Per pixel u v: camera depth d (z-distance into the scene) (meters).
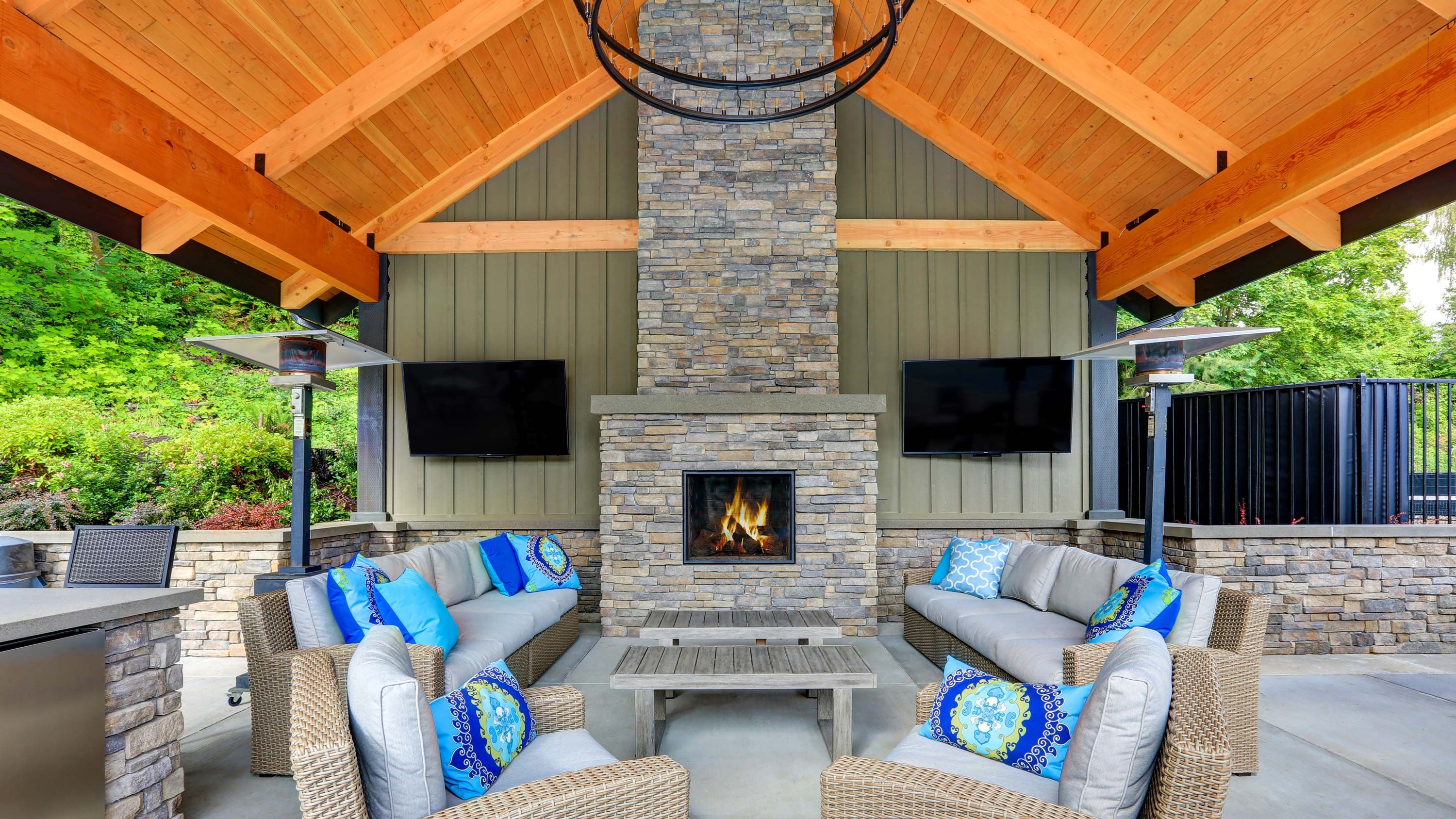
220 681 4.17
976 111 5.79
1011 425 5.90
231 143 4.41
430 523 6.01
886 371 6.12
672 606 5.38
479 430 5.97
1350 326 10.22
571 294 6.14
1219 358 10.17
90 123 3.13
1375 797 2.67
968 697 2.17
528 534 5.98
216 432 6.38
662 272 5.69
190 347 9.50
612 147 6.21
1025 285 6.16
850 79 6.25
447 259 6.17
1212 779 1.49
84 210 4.03
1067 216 6.08
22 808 1.89
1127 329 10.29
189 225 4.35
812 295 5.67
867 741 3.25
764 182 5.71
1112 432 6.02
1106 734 1.60
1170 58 4.32
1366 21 3.50
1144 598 3.07
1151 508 3.94
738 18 5.71
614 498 5.43
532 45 5.30
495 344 6.14
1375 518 4.76
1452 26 3.00
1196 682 1.70
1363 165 3.44
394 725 1.63
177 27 3.62
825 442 5.45
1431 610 4.57
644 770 1.80
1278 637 4.57
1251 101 4.25
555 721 2.34
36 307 8.37
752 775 2.90
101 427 6.08
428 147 5.58
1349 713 3.54
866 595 5.39
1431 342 10.75
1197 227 4.71
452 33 4.47
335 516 7.52
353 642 3.01
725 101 5.72
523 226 6.12
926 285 6.16
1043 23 4.54
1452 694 3.82
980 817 1.59
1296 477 5.06
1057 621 3.89
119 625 2.23
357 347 4.16
